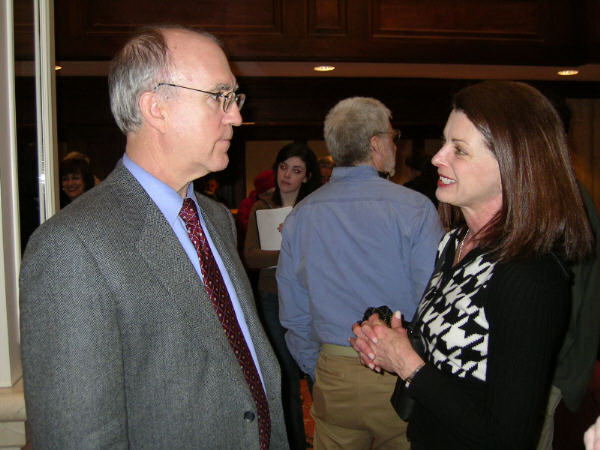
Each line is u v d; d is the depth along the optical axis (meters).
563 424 2.01
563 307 1.00
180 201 1.06
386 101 4.87
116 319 0.88
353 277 1.67
